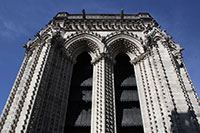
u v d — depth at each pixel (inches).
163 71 652.1
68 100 708.7
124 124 642.8
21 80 737.0
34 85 574.6
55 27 857.5
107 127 562.9
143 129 619.5
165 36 831.1
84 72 828.6
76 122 647.1
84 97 723.4
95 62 796.0
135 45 847.7
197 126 524.7
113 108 630.5
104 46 817.5
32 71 644.7
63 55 770.8
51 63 687.1
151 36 802.2
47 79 628.4
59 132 568.4
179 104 567.8
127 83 783.7
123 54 911.0
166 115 538.0
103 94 641.0
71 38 856.3
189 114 542.9
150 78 682.8
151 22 967.0
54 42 753.6
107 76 716.0
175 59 813.2
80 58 887.7
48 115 563.5
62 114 613.9
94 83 719.7
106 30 914.7
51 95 612.7
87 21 967.6
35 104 526.6
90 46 859.4
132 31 914.1
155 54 721.0
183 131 506.0
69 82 725.3
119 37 875.4
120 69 855.1
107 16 1035.9
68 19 975.0
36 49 770.2
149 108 616.1
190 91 692.1
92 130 578.2
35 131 493.7
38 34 888.9
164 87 605.3
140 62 783.7
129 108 698.8
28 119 486.9
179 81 636.7
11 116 592.7
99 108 607.8
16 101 648.4
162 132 521.7
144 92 674.2
